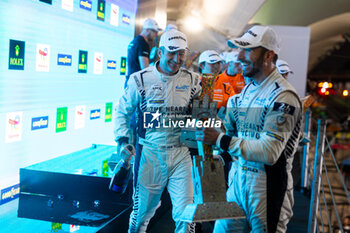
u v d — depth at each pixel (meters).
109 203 2.88
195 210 1.71
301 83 7.91
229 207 1.76
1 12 2.90
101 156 3.70
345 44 14.89
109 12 4.75
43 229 2.62
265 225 1.90
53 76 3.64
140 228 2.56
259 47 1.88
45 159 3.59
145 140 2.46
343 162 8.76
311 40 14.00
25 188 2.95
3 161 3.03
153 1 5.76
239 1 6.30
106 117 4.88
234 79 3.62
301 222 3.76
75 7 3.95
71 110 4.01
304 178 4.73
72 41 3.93
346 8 12.13
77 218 2.76
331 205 6.45
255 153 1.81
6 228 2.59
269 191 1.89
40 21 3.38
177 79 2.42
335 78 17.08
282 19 12.95
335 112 14.39
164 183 2.48
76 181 2.89
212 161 1.85
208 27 7.41
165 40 2.32
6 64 3.00
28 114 3.30
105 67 4.75
